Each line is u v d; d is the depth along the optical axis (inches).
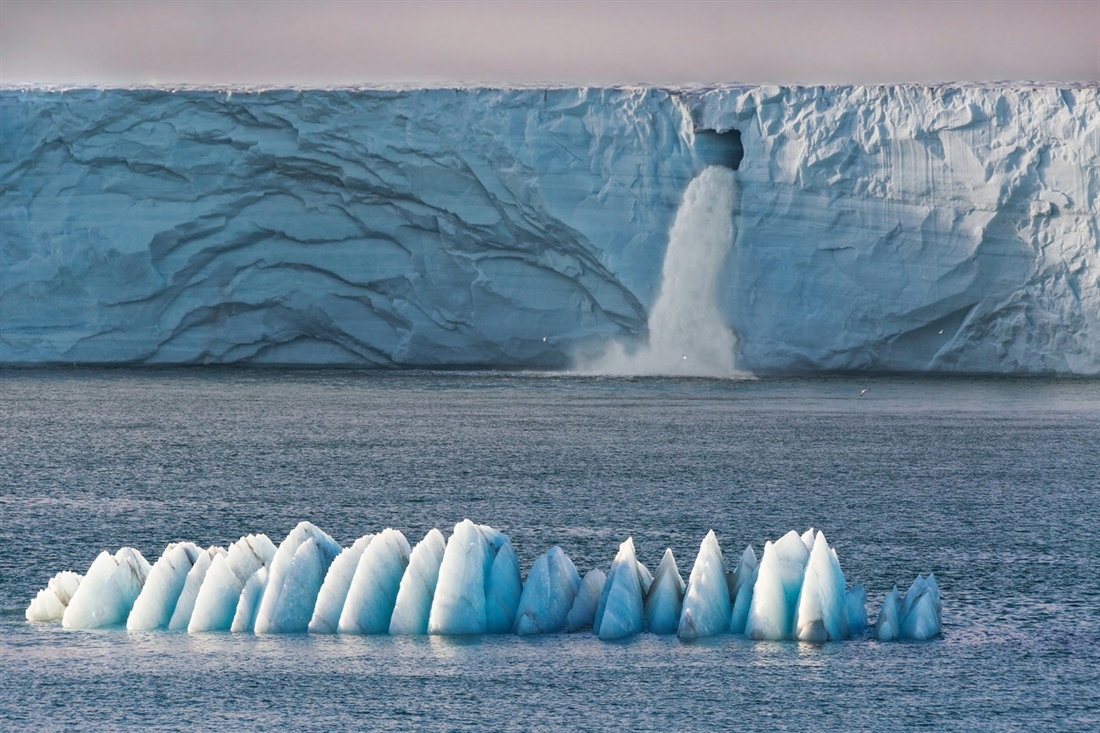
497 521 2356.1
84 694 1321.4
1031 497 2704.2
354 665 1419.8
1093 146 5684.1
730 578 1652.3
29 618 1619.1
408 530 2253.9
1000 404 4948.3
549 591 1590.8
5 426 4074.8
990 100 5846.5
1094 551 2095.2
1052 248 5743.1
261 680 1368.1
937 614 1584.6
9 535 2175.2
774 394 5364.2
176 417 4387.3
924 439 3814.0
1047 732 1226.0
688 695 1323.8
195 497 2645.2
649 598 1616.6
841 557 2039.9
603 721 1247.5
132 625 1583.4
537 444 3641.7
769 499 2659.9
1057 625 1610.5
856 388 5615.2
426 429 4037.9
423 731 1219.9
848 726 1238.9
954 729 1232.8
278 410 4653.1
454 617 1557.6
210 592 1588.3
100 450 3481.8
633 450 3513.8
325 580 1595.7
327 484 2849.4
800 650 1494.8
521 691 1333.7
